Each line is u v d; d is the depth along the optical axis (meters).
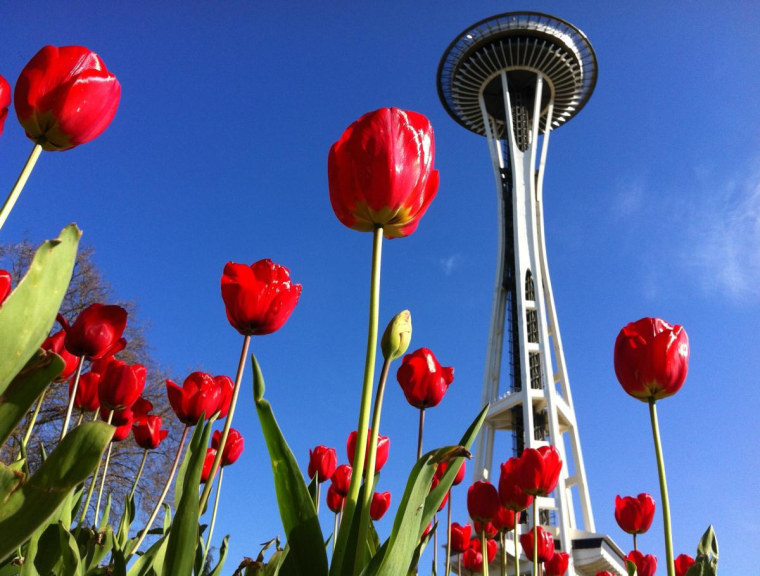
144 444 3.75
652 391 2.82
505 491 4.03
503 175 67.44
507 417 58.47
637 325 2.98
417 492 1.61
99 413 3.58
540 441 52.16
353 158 1.92
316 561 1.69
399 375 3.04
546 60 71.69
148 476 15.87
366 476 1.77
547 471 3.88
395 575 1.55
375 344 1.83
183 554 1.57
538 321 56.88
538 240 62.09
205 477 3.90
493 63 72.31
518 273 59.97
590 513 52.50
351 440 4.14
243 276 2.33
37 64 1.77
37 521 1.23
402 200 1.92
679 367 2.82
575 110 78.31
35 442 12.98
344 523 1.70
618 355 2.94
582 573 49.84
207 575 3.46
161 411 18.69
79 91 1.76
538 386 59.28
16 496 1.22
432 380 2.97
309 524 1.72
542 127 78.81
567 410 55.53
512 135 67.44
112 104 1.89
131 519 3.38
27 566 2.09
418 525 1.63
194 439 1.82
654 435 2.78
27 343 1.21
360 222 1.97
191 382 3.27
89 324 2.82
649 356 2.82
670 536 2.56
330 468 4.28
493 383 59.62
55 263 1.25
